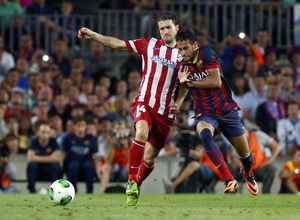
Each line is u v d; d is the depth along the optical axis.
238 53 49.00
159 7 53.59
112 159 38.25
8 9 53.84
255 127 39.56
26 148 42.47
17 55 51.44
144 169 21.75
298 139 42.78
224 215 16.27
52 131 38.81
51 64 49.72
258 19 53.09
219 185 40.56
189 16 51.53
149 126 21.23
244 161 22.77
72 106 44.97
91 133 39.44
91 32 21.81
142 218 14.97
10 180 40.56
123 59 54.16
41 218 14.90
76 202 23.69
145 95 21.48
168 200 26.47
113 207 19.94
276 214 16.92
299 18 53.78
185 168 38.00
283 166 41.66
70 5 53.97
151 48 21.72
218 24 52.66
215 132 22.17
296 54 50.50
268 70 49.72
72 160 38.28
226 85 22.00
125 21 52.22
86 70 50.47
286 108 44.44
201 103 22.19
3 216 15.70
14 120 42.09
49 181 38.44
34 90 47.28
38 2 53.09
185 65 21.53
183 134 38.03
